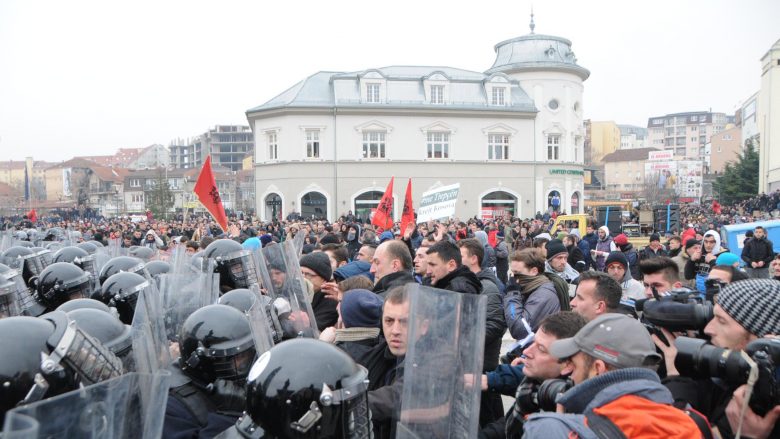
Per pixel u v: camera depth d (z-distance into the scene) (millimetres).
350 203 40281
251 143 128125
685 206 51156
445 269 4332
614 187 114250
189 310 3885
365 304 3576
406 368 2320
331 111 39844
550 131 42969
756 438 2145
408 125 40875
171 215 55031
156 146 135875
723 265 4496
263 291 4402
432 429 2203
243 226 22594
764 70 52000
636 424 1851
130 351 2674
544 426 1992
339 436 2053
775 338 2236
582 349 2225
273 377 2031
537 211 42750
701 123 156875
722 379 2311
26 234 12180
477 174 41812
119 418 1572
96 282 5227
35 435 1296
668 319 2607
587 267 12109
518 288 5086
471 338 2133
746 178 56625
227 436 2146
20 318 1976
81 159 105500
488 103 42281
